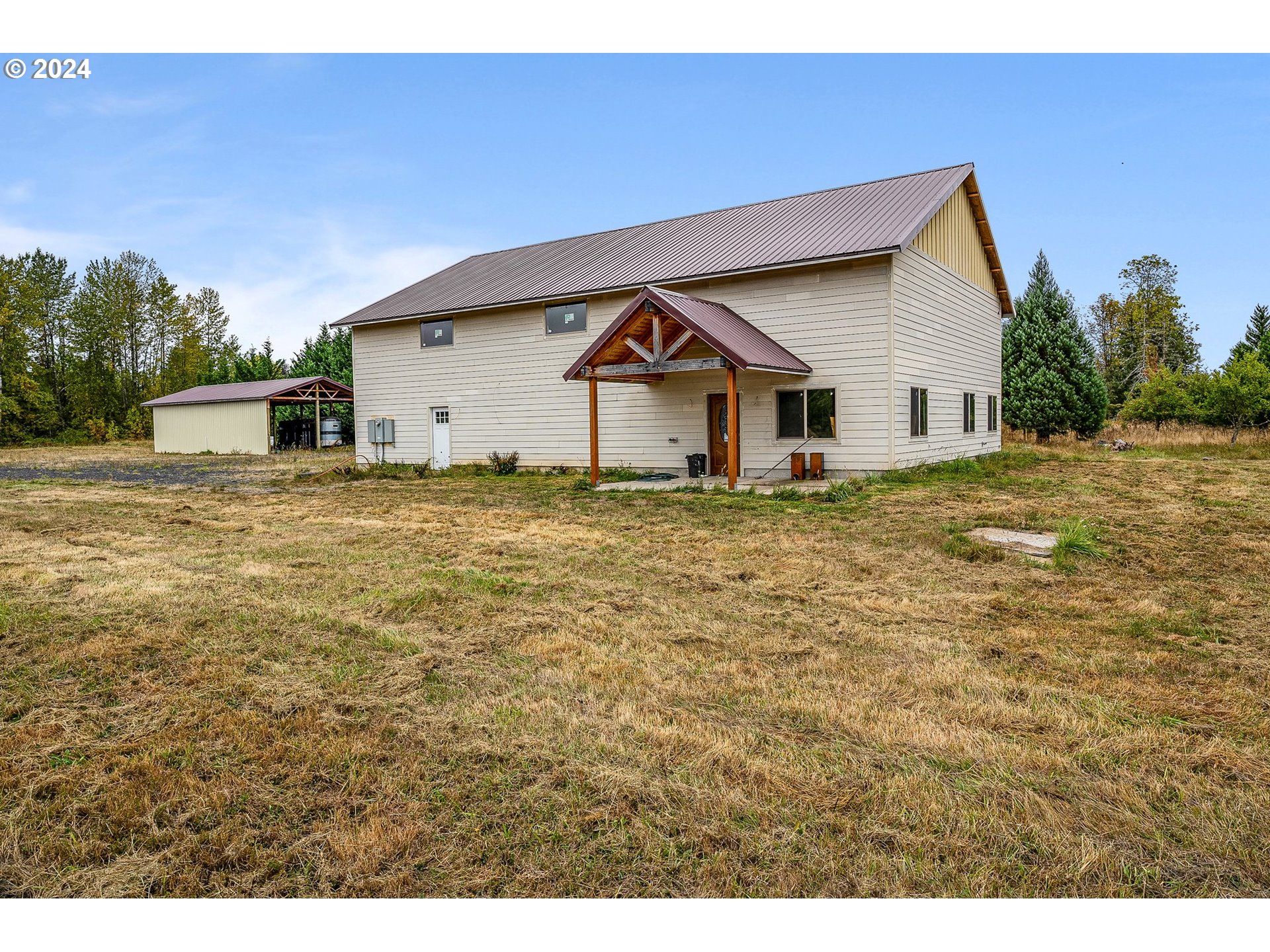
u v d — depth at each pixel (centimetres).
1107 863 275
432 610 607
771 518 1091
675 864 276
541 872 274
